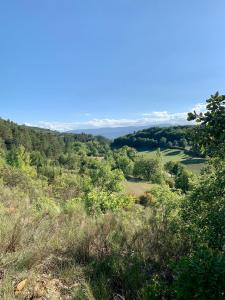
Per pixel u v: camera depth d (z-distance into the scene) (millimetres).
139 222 6723
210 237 4730
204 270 3348
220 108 4906
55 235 5613
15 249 5039
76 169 107062
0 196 10273
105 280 4223
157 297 3783
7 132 114688
